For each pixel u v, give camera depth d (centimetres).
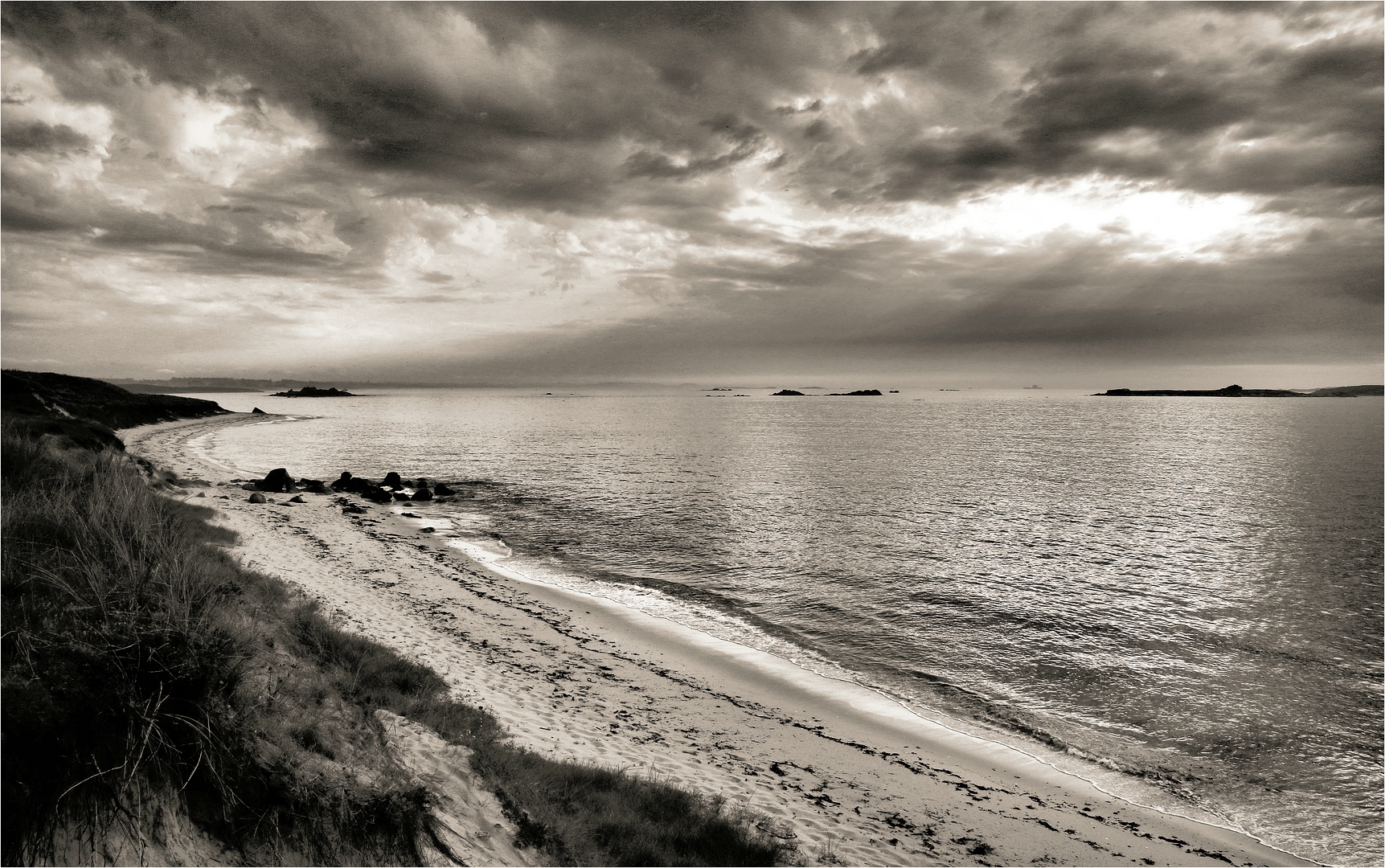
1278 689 1827
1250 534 3884
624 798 920
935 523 4056
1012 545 3528
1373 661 2028
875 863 921
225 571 1194
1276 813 1262
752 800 1060
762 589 2630
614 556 3108
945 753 1405
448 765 783
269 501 3753
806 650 1997
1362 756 1480
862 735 1452
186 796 505
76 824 440
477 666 1493
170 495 2927
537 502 4619
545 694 1398
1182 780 1366
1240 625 2330
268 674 734
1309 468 7025
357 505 4119
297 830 545
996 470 6712
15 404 4559
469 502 4550
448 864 617
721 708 1496
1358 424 15075
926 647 2075
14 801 418
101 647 529
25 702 456
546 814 774
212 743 541
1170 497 5159
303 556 2289
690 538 3534
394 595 2020
